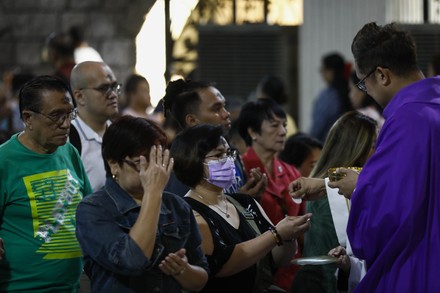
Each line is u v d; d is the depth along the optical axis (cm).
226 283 786
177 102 934
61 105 789
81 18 2200
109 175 726
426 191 700
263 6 2036
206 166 791
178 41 2022
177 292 723
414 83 718
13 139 800
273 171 984
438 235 699
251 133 988
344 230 827
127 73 2188
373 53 729
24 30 2216
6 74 2084
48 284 788
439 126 702
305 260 794
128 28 2191
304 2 1905
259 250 777
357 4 1889
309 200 830
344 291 843
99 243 698
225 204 812
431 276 698
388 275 710
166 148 717
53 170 802
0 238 767
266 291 823
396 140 704
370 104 1545
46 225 791
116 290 707
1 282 785
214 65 2017
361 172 718
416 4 1945
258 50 2017
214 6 2034
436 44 1942
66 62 1502
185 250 713
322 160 880
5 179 786
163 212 725
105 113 986
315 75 1909
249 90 2019
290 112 2017
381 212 702
